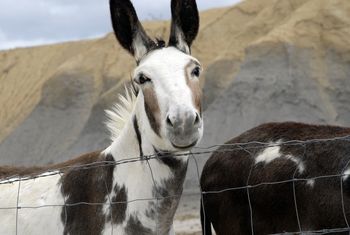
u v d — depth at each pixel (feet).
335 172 21.33
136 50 17.89
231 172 24.32
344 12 139.85
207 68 137.90
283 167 22.67
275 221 22.81
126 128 18.35
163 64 16.81
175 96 16.14
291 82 126.00
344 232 20.89
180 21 17.97
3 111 175.83
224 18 158.51
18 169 20.57
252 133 24.89
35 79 181.06
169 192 17.62
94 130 140.26
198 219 69.10
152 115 16.83
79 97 157.17
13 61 194.90
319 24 138.31
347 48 131.34
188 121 15.66
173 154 17.33
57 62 183.83
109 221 17.84
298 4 150.30
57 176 19.19
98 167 18.52
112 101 139.44
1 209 19.19
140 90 17.65
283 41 133.80
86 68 163.53
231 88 128.77
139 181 17.78
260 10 157.89
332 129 23.07
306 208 21.88
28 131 155.94
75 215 18.22
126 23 18.07
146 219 17.66
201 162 88.07
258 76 128.98
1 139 163.12
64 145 146.30
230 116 124.06
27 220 18.69
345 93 123.95
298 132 23.59
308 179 21.81
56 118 155.22
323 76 127.65
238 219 24.03
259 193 23.15
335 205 21.08
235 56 139.13
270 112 122.01
